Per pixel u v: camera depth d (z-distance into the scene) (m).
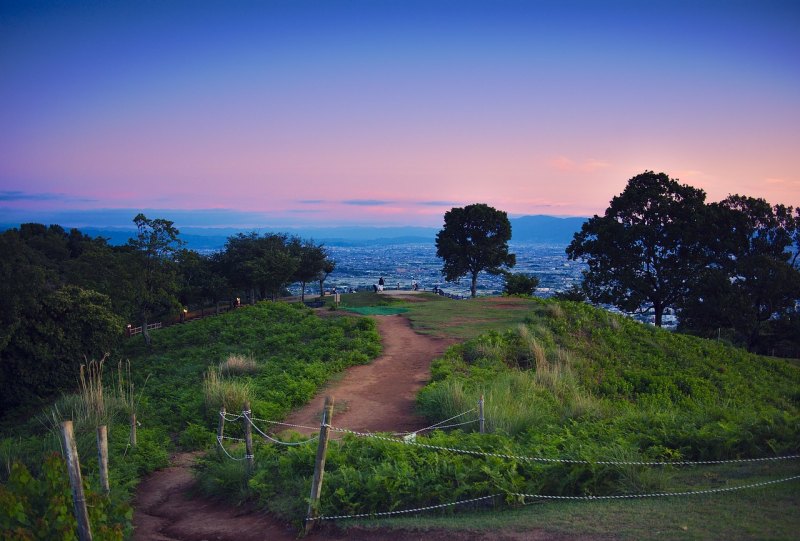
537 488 7.95
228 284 56.75
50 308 24.66
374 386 17.75
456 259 64.44
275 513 8.43
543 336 22.67
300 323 28.28
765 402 20.72
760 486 7.42
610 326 26.59
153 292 33.22
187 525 8.69
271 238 61.06
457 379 15.65
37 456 11.23
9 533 5.89
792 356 43.97
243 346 25.56
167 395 18.48
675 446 9.62
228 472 9.99
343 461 9.12
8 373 23.20
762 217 45.06
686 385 19.88
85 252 32.97
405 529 7.21
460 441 9.77
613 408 14.19
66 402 15.30
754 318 40.84
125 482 10.62
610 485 7.99
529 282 57.94
